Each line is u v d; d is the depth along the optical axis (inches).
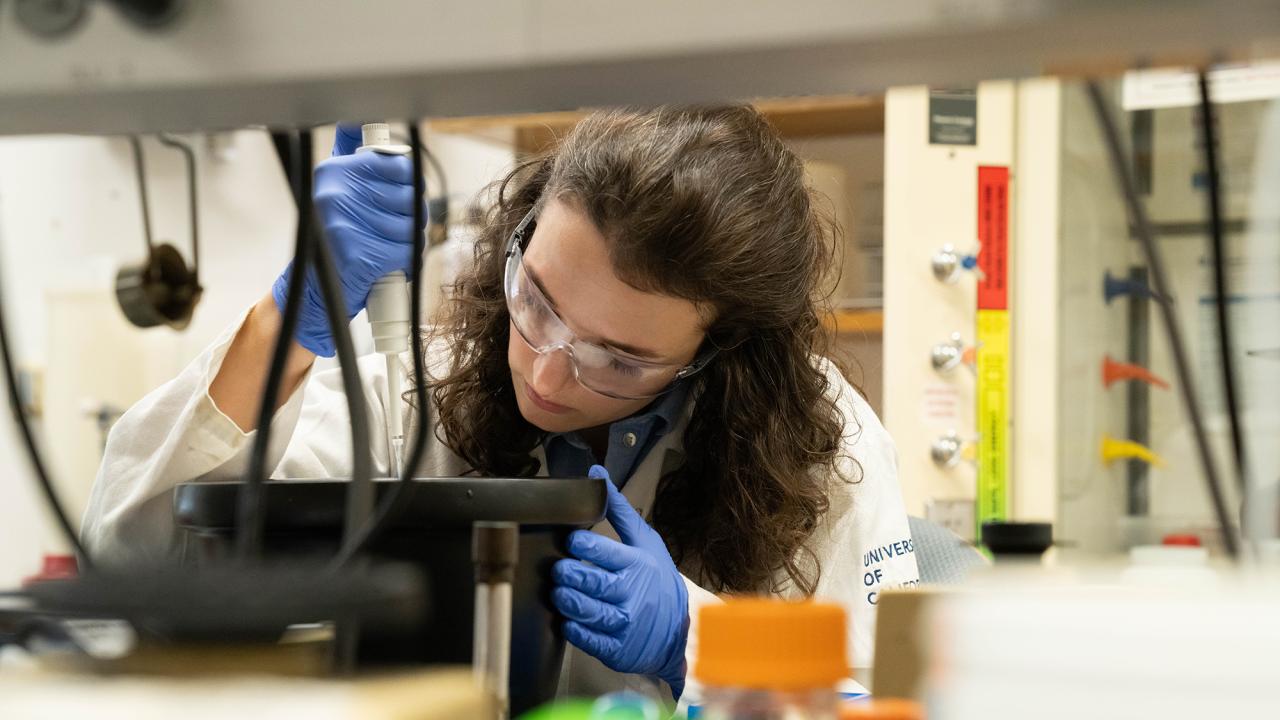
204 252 116.2
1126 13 20.1
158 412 53.6
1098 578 20.4
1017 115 100.2
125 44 23.4
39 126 27.6
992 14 20.3
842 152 120.4
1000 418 100.5
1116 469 100.0
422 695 19.3
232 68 23.1
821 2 20.8
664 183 46.8
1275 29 20.7
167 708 18.0
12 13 23.6
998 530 32.3
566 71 22.7
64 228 114.4
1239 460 31.0
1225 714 17.0
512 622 33.7
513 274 53.0
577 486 34.1
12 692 18.9
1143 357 98.4
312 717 17.6
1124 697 17.6
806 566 59.7
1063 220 100.5
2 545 105.0
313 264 28.7
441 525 31.2
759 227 50.3
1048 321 99.7
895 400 99.1
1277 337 84.7
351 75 22.9
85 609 22.3
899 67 22.9
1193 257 91.0
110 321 107.0
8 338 27.9
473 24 22.2
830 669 20.2
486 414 59.1
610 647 41.1
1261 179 88.1
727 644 20.2
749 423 58.4
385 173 49.1
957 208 99.4
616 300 48.1
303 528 31.8
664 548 47.8
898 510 64.2
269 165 120.4
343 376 28.4
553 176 51.9
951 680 18.7
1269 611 17.2
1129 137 88.1
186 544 34.8
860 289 115.2
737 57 22.0
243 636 22.2
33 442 27.9
